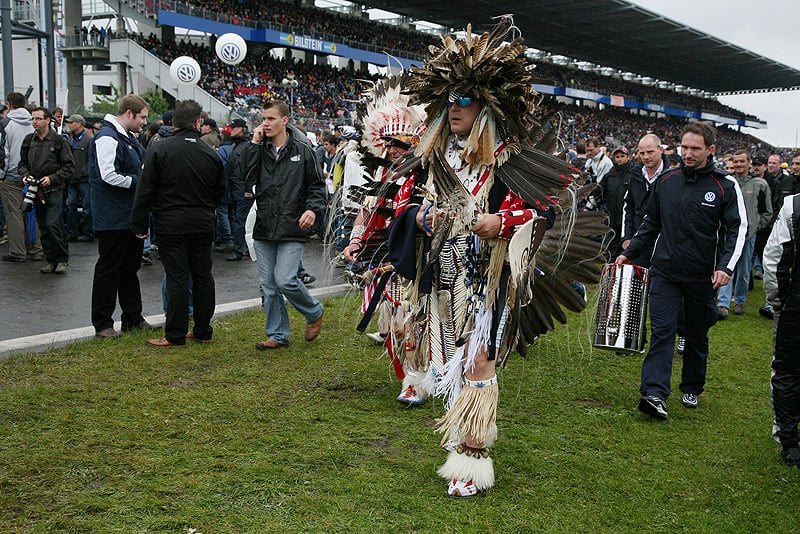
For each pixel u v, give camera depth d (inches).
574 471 148.9
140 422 161.5
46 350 215.0
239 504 126.2
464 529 122.0
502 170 132.3
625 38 1594.5
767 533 128.1
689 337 195.5
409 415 175.9
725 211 185.3
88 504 122.6
